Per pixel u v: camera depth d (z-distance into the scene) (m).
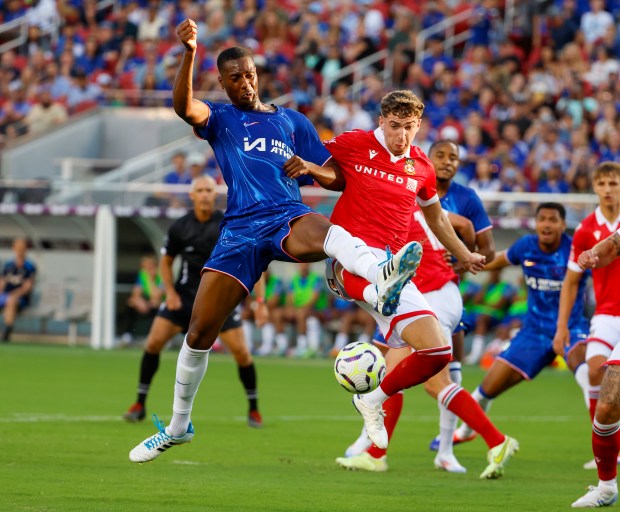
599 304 33.16
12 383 55.72
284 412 47.78
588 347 33.12
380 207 27.70
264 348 80.62
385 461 32.03
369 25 103.00
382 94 93.06
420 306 26.69
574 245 33.53
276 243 25.38
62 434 37.31
